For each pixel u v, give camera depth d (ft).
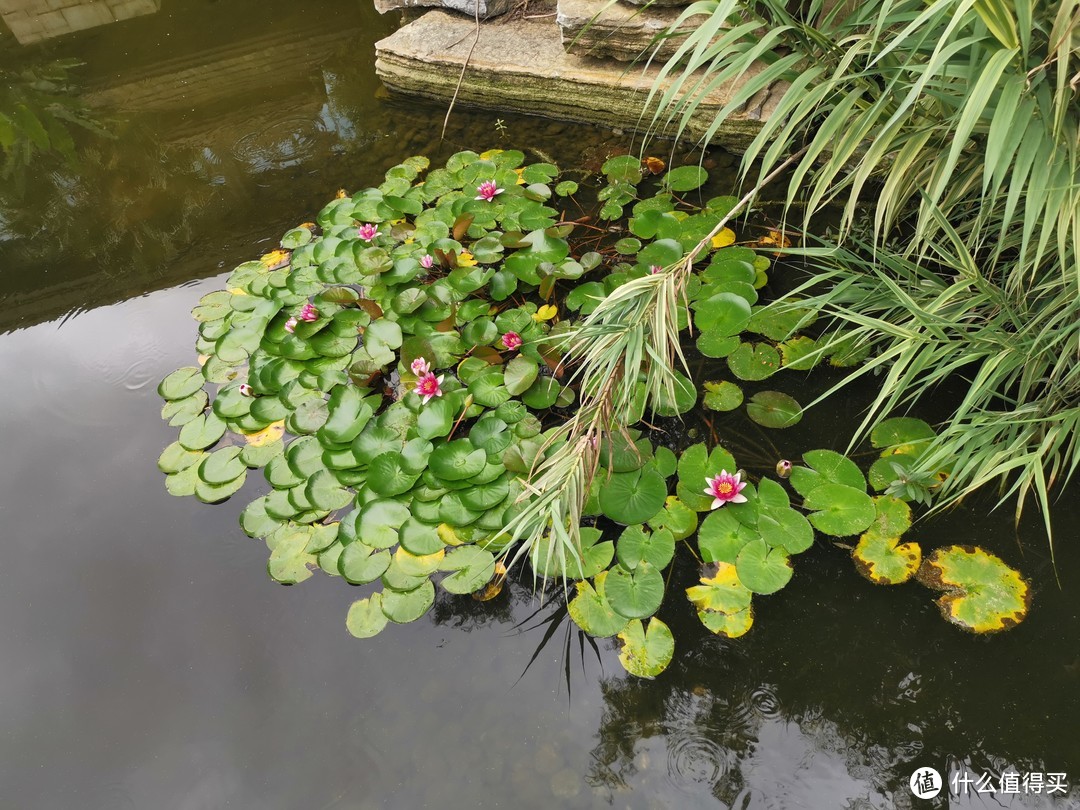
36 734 6.09
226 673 6.27
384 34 14.49
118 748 5.94
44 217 11.66
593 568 6.35
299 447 7.50
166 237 10.95
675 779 5.33
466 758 5.60
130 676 6.36
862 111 6.88
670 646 5.91
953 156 4.82
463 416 7.46
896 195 7.28
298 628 6.47
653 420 7.43
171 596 6.85
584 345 6.51
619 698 5.78
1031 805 5.00
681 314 8.27
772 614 6.06
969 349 6.16
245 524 7.08
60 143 13.17
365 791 5.52
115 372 9.14
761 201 9.60
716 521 6.46
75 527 7.50
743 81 10.12
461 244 9.64
